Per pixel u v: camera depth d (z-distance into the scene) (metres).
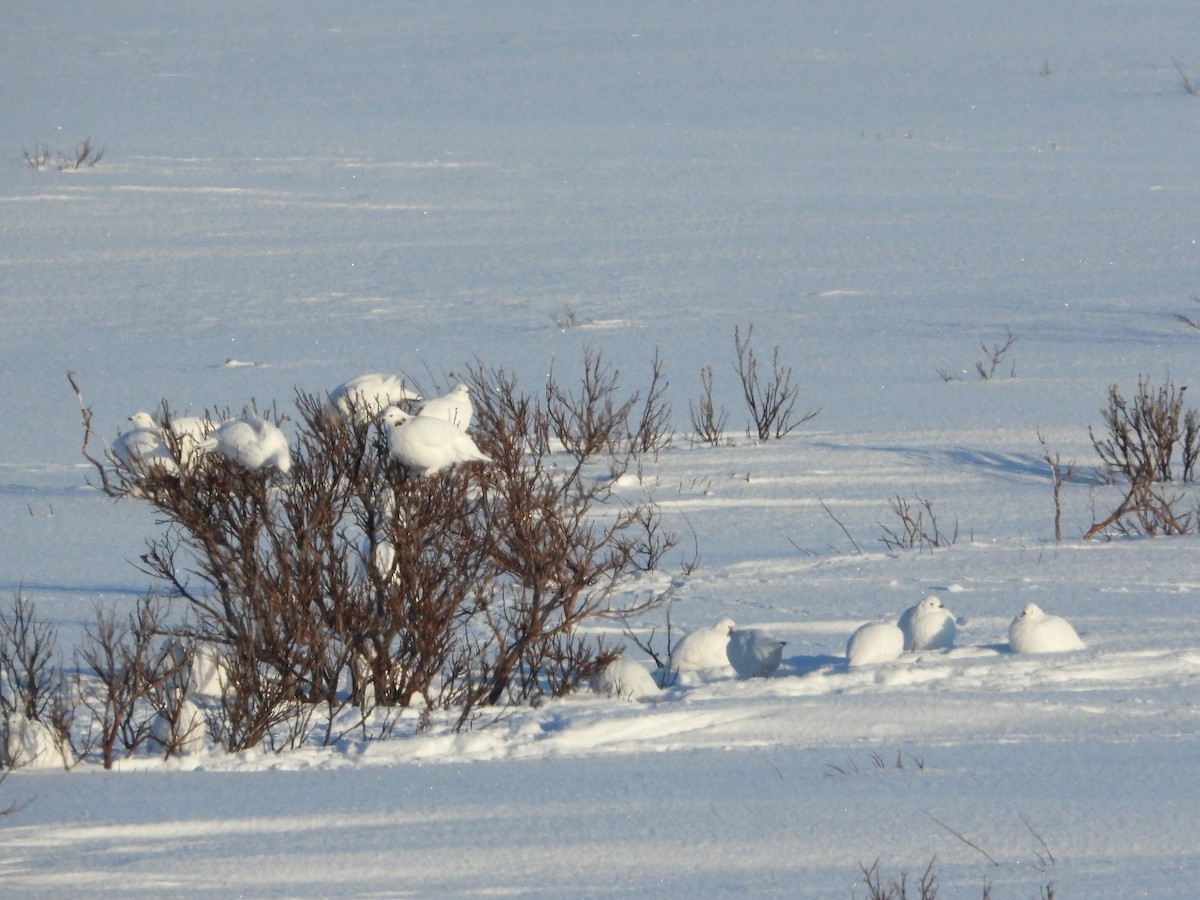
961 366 74.38
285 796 21.27
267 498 29.08
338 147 161.00
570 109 189.62
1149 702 25.11
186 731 25.11
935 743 23.03
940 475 53.53
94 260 109.81
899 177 139.25
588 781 21.62
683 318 89.06
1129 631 30.67
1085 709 24.66
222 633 28.42
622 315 90.44
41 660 29.30
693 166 146.75
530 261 107.62
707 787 21.11
